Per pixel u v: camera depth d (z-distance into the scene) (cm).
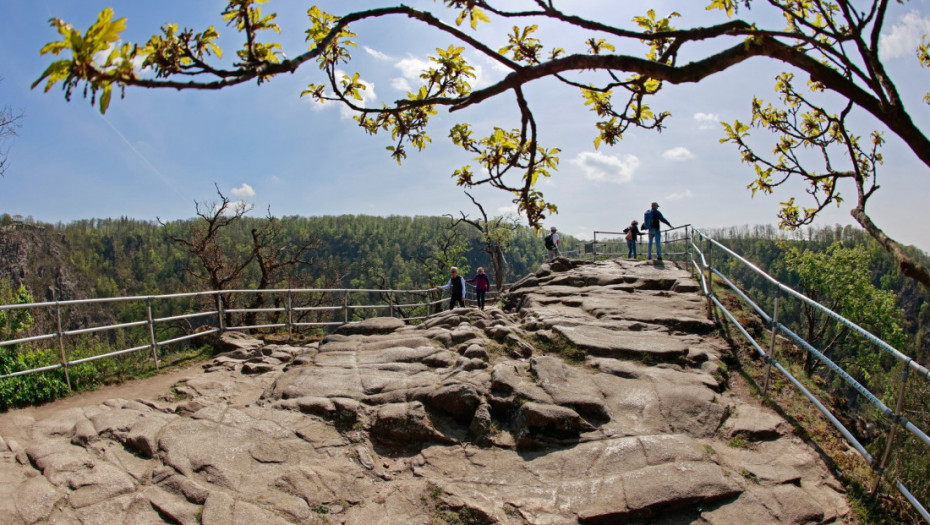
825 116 367
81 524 445
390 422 619
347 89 264
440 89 254
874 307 2514
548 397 638
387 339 933
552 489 505
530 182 238
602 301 1153
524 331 938
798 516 446
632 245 1992
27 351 786
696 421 608
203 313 1005
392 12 199
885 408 443
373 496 516
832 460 526
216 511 466
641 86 261
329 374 770
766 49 200
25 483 486
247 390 789
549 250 1997
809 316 2703
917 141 206
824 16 248
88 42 117
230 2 166
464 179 246
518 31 248
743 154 394
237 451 562
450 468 559
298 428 622
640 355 786
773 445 565
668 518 462
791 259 2730
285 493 505
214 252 2314
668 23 257
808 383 706
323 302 2633
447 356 807
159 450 552
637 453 541
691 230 1438
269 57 185
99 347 961
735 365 789
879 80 221
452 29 208
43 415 661
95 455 541
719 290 1191
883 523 440
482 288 1423
